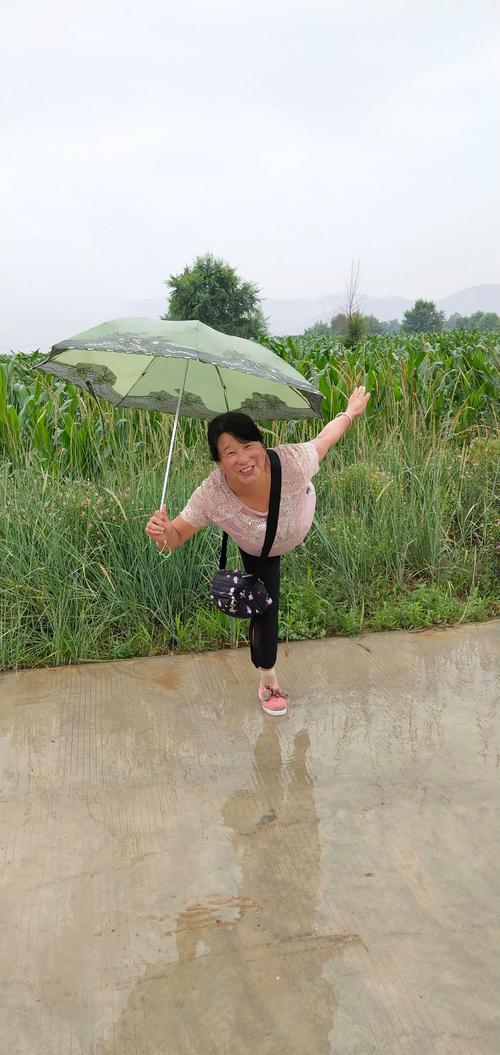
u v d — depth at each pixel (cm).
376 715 337
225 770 295
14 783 286
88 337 275
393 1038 178
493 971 197
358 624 435
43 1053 175
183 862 242
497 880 232
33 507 459
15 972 198
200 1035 179
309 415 325
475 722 330
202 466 537
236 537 296
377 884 231
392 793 278
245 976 196
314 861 242
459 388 819
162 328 279
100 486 496
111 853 246
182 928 213
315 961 201
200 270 6481
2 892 228
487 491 557
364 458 596
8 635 398
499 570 511
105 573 420
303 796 277
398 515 532
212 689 365
